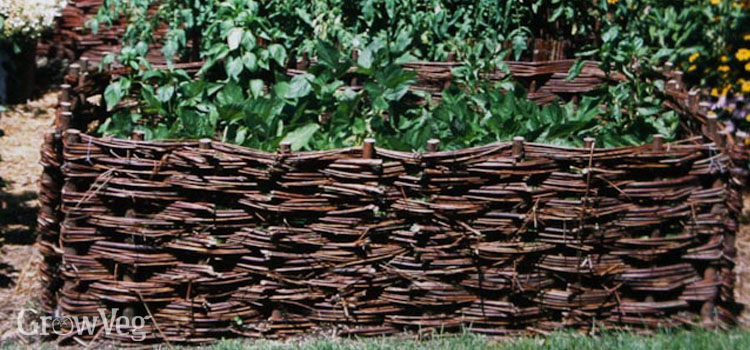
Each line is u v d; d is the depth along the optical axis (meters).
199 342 4.55
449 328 4.66
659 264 4.69
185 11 6.34
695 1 7.64
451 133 5.12
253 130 5.03
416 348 4.42
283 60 5.77
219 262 4.49
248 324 4.58
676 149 4.55
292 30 6.51
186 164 4.34
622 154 4.46
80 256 4.45
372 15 6.48
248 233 4.44
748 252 5.92
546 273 4.59
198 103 5.55
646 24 7.45
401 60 5.83
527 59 6.78
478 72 6.31
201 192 4.39
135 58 5.76
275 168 4.35
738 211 4.79
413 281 4.53
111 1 7.60
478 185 4.43
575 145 5.21
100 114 5.64
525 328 4.66
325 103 5.47
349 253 4.49
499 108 5.43
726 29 7.41
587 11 6.81
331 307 4.57
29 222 6.30
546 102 6.63
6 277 5.28
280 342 4.54
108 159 4.34
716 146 4.71
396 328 4.63
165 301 4.50
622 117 5.95
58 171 4.49
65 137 4.35
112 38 8.59
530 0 6.77
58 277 4.57
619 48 6.30
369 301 4.57
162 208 4.40
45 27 6.19
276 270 4.48
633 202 4.55
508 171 4.41
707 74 7.50
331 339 4.55
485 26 6.67
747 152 4.79
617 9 6.88
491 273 4.55
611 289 4.64
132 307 4.50
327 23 6.51
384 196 4.41
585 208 4.48
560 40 6.89
